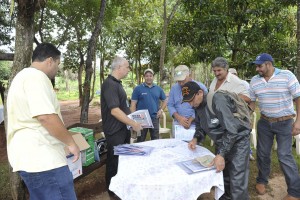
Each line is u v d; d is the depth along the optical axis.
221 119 2.23
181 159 2.40
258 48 8.41
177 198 1.96
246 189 2.40
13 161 1.89
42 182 1.89
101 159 3.42
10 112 1.91
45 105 1.78
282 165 3.17
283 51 8.26
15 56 2.68
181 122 3.74
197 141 2.75
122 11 10.88
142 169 2.18
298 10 5.04
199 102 2.45
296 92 2.97
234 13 7.75
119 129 3.10
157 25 11.65
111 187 2.01
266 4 7.46
